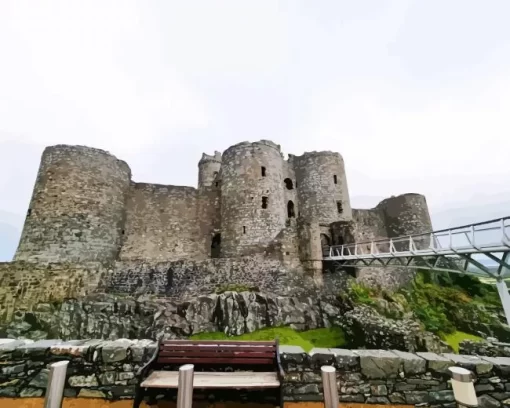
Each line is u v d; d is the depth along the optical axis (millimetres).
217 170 31469
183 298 13789
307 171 25109
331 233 20547
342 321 13500
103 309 12586
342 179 24969
